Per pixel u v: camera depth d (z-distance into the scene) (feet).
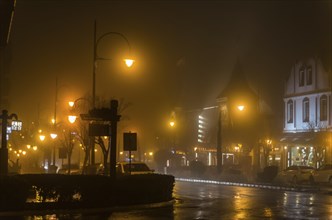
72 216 63.98
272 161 207.72
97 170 119.34
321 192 114.42
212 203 84.12
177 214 66.85
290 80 201.16
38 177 71.15
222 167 184.03
